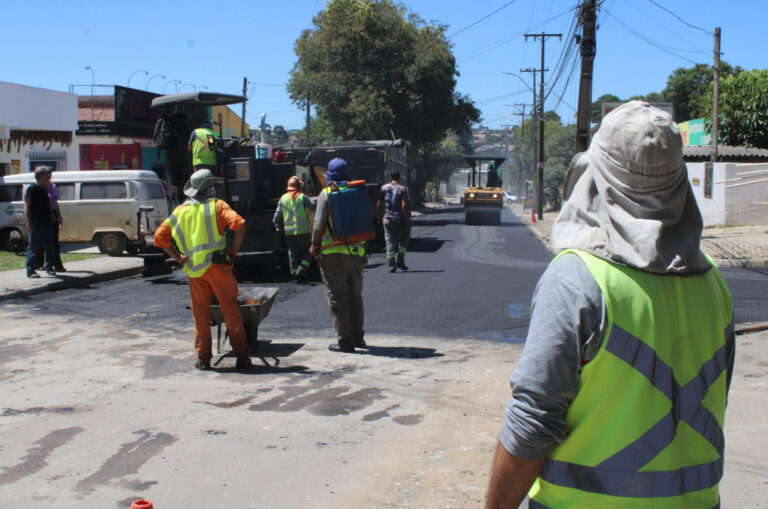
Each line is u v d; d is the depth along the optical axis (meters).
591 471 1.66
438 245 20.45
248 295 7.77
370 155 18.52
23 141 21.72
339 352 7.31
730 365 1.85
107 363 6.88
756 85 30.02
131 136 28.73
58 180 17.83
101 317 9.23
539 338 1.65
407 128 44.09
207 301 6.52
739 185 22.75
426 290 11.23
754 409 5.29
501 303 10.00
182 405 5.55
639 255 1.62
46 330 8.41
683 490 1.65
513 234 25.70
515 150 130.62
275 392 5.90
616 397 1.62
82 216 17.70
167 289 11.72
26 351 7.37
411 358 7.05
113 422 5.14
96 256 16.52
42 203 12.16
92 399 5.69
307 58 43.44
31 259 12.16
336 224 7.05
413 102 43.31
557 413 1.63
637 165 1.63
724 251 15.48
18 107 20.64
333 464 4.36
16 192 17.45
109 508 3.77
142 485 4.06
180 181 13.09
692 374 1.66
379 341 7.84
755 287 11.24
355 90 42.22
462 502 3.83
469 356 7.12
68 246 19.05
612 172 1.68
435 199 81.12
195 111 26.53
